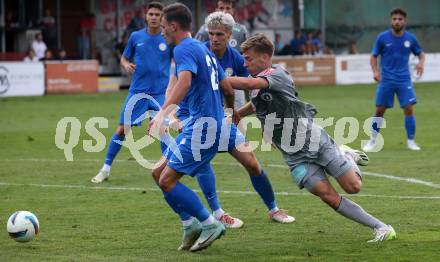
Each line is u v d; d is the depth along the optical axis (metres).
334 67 72.56
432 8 84.81
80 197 22.91
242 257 15.86
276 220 19.27
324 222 19.08
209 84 16.25
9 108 53.09
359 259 15.48
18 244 17.11
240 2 78.50
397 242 16.78
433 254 15.73
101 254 16.17
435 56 73.81
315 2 80.62
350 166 16.59
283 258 15.71
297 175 16.70
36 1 71.81
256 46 16.66
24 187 24.66
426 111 47.69
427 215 19.58
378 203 21.23
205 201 22.20
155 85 26.52
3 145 35.38
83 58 73.25
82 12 76.88
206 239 16.19
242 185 24.53
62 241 17.39
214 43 18.89
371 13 82.50
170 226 18.89
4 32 68.81
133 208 21.14
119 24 73.62
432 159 29.38
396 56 32.53
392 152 31.55
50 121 45.06
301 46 74.44
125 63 26.72
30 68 64.25
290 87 16.59
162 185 16.33
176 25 16.25
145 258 15.84
